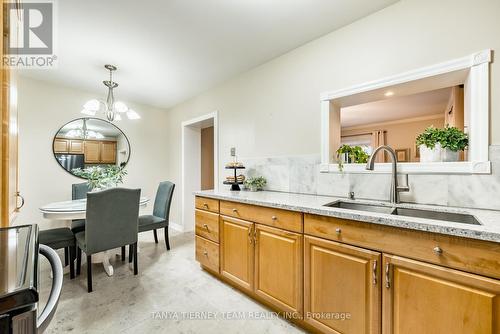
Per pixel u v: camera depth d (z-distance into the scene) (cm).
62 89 311
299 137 213
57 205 236
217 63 246
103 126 349
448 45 138
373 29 167
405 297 104
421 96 332
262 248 166
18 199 136
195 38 200
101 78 286
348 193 179
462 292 90
